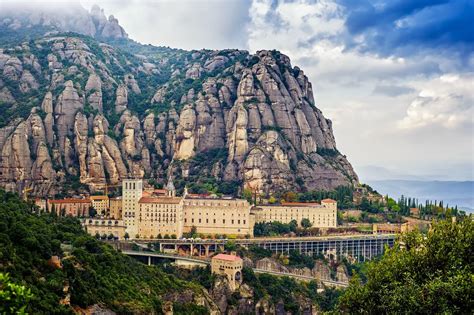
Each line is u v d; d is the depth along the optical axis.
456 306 110.12
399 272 127.81
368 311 126.31
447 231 130.62
